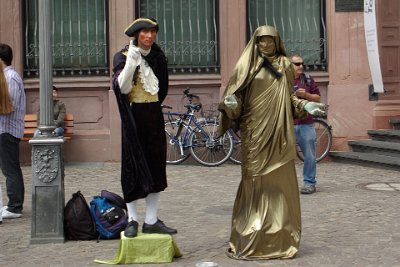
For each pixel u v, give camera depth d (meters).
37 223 6.72
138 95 6.03
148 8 12.97
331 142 12.62
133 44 6.00
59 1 12.84
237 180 10.54
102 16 12.88
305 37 13.19
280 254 5.89
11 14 12.50
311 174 9.30
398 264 5.79
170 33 13.01
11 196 7.88
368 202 8.60
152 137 6.08
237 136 11.95
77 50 12.83
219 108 6.03
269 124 5.87
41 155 6.71
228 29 12.78
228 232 7.05
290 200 5.94
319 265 5.75
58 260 6.09
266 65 5.94
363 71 12.94
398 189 9.58
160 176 6.14
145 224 6.34
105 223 6.82
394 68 13.52
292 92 6.06
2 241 6.83
